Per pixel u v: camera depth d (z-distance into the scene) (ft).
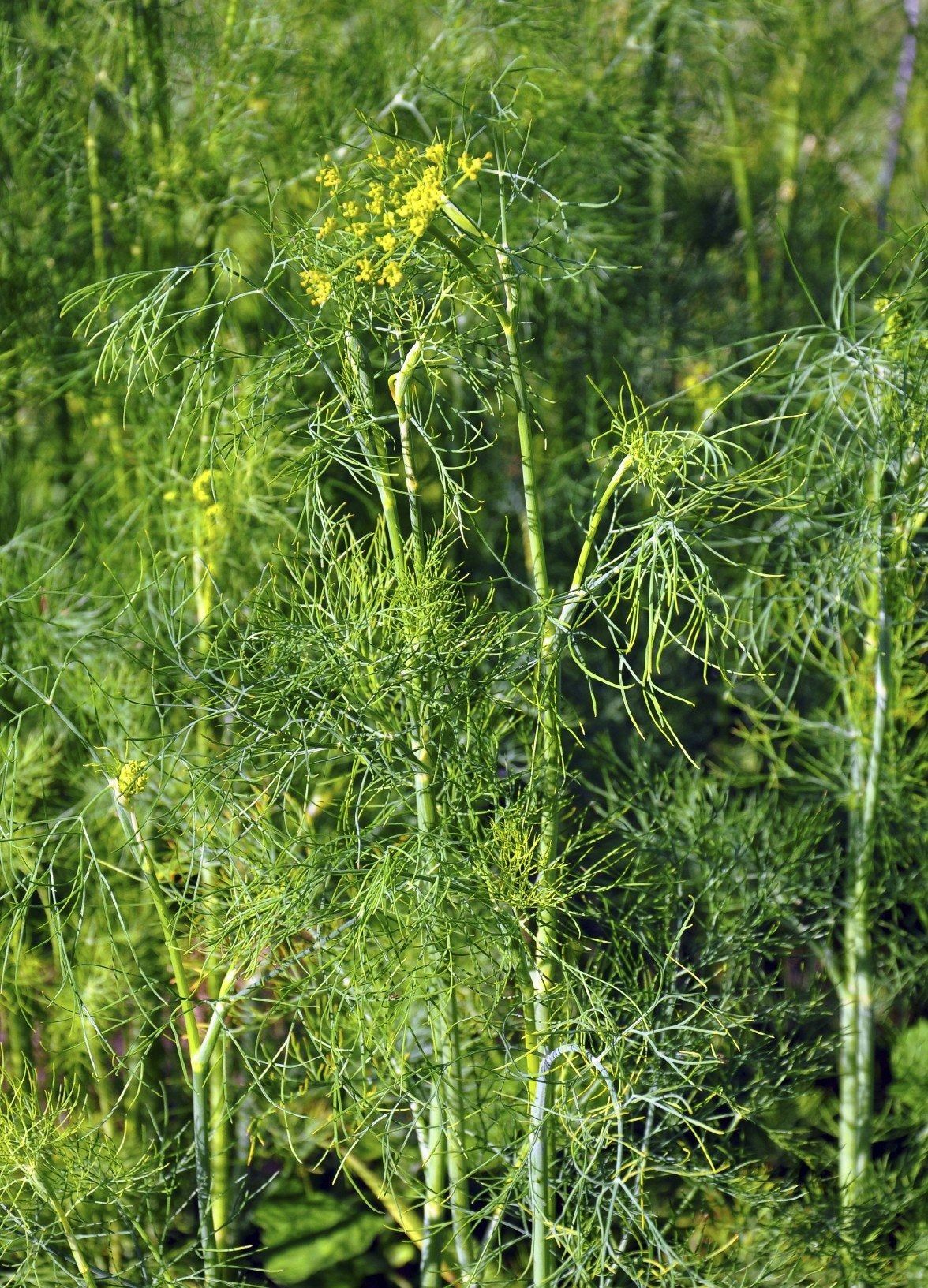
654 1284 6.66
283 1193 7.14
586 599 6.36
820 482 7.07
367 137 7.53
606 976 7.01
